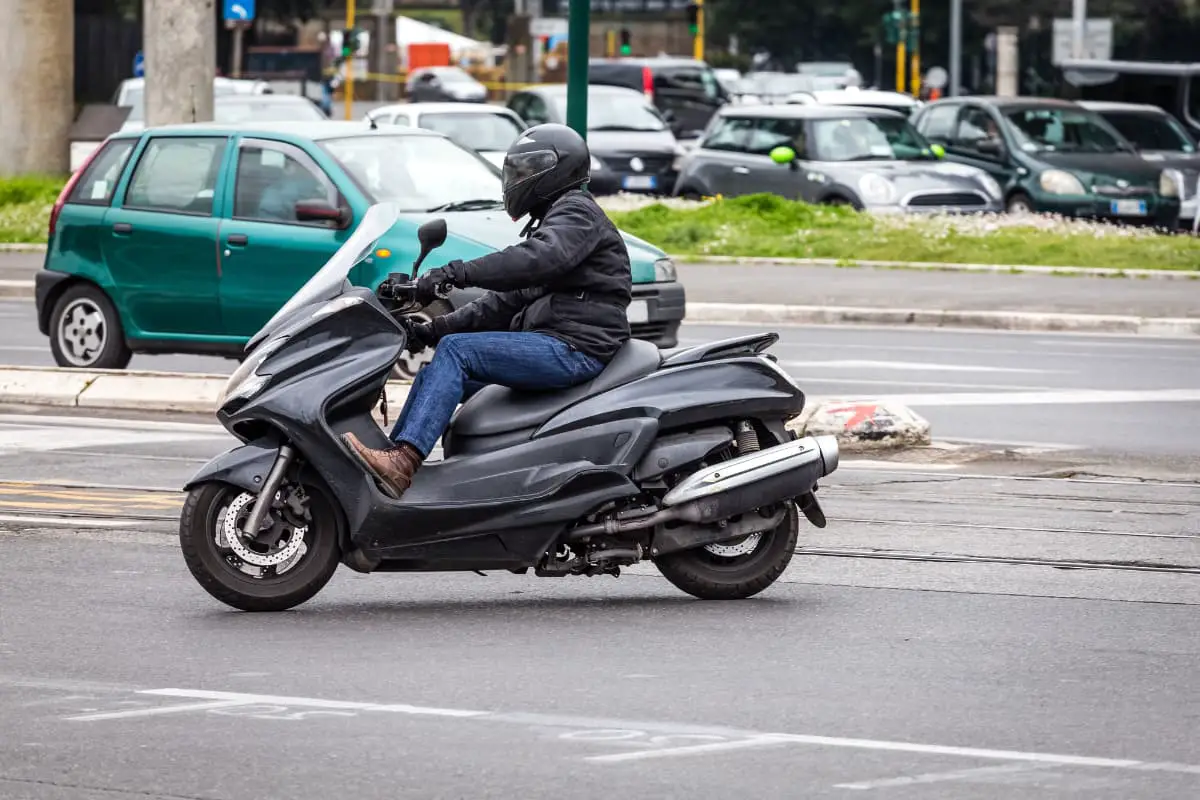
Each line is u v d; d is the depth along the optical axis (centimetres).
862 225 6975
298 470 2106
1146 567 2419
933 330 5353
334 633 2056
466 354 2111
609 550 2139
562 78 19262
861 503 2881
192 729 1683
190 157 4031
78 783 1531
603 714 1730
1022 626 2094
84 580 2320
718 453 2197
